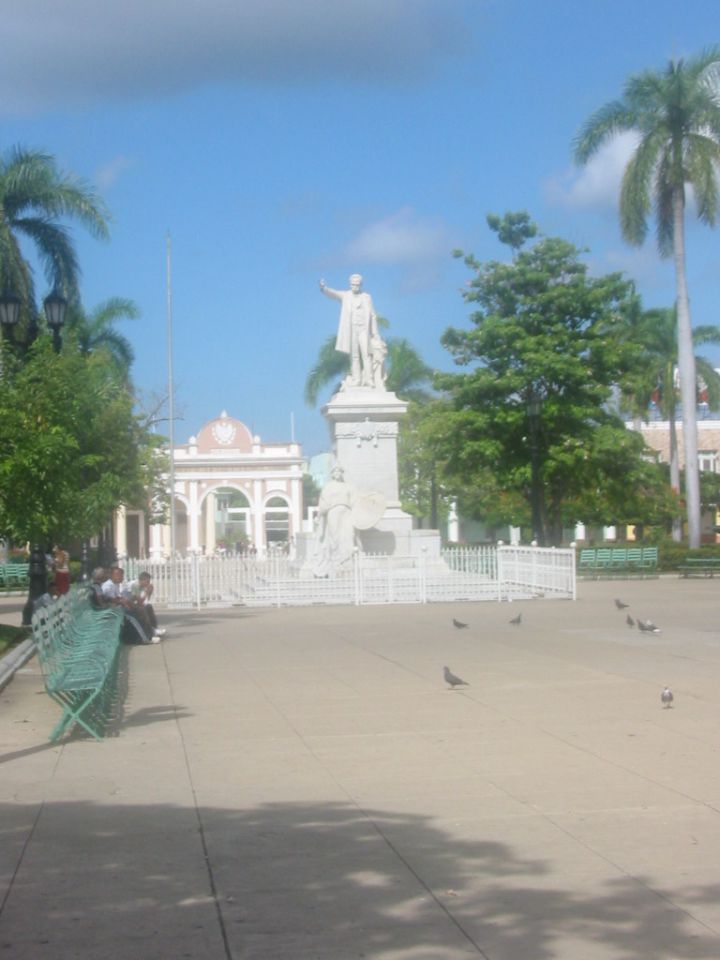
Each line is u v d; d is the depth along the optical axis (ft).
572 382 137.80
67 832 25.12
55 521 67.62
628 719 37.40
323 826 25.21
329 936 18.75
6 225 114.52
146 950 18.28
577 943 18.25
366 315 109.60
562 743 33.65
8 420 64.39
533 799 27.17
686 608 85.92
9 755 33.73
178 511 278.05
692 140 135.03
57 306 85.46
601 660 53.31
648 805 26.37
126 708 42.19
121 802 27.81
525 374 134.82
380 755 32.63
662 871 21.62
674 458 194.80
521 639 64.03
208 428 278.46
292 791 28.55
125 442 120.47
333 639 66.80
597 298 137.49
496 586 98.94
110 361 137.28
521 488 144.87
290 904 20.26
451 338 140.15
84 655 39.96
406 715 39.22
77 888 21.30
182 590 99.76
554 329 137.18
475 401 140.05
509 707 40.34
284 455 277.44
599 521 194.18
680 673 48.16
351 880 21.50
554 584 99.19
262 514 277.64
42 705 43.50
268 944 18.45
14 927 19.34
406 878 21.57
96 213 116.47
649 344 181.16
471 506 197.47
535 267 139.13
